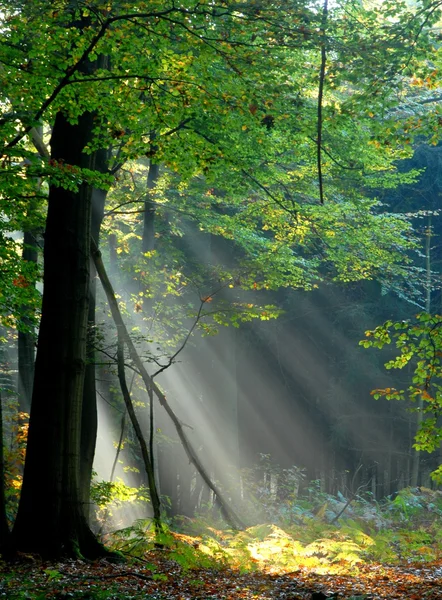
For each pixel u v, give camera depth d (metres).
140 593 7.67
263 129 12.58
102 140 10.70
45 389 10.27
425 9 10.16
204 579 9.32
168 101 10.59
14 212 11.69
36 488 10.03
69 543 9.91
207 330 15.10
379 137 11.12
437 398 10.57
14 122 9.64
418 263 28.91
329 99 14.55
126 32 9.97
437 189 27.66
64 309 10.45
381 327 10.65
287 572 10.69
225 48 9.97
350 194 16.16
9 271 12.15
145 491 16.69
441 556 13.52
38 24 9.72
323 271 28.38
